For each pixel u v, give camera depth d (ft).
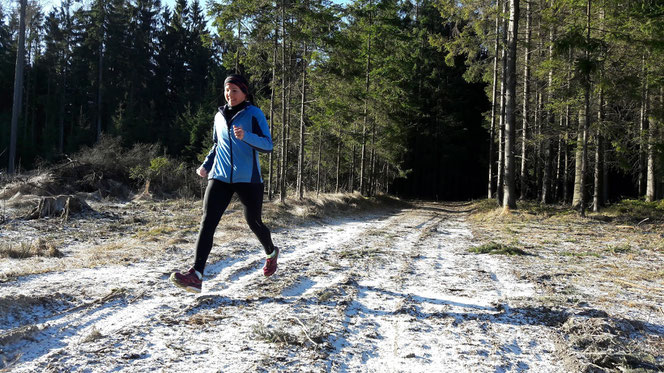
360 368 8.16
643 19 45.96
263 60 53.62
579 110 53.01
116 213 40.70
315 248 25.30
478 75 81.41
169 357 8.23
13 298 11.21
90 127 145.79
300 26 50.47
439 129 144.46
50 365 7.68
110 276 15.94
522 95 75.05
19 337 9.05
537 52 61.21
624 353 8.89
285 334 9.50
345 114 66.03
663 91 57.06
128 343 8.94
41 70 156.04
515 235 34.22
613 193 121.90
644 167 76.23
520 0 57.77
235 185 11.04
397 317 11.57
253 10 48.57
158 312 11.44
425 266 19.79
